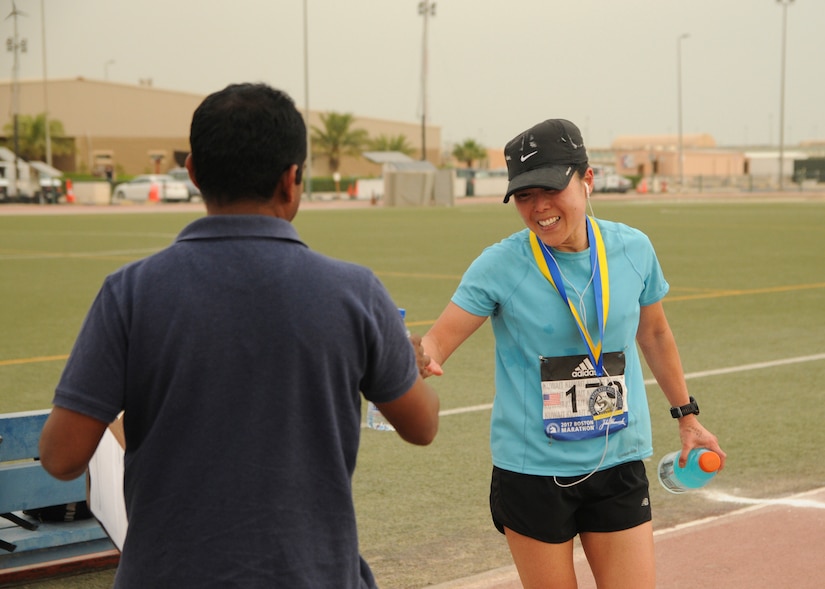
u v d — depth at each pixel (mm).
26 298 13953
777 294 13891
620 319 3008
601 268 3006
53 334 10945
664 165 108688
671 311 12336
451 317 3037
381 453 6391
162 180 54500
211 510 1897
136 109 83438
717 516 5133
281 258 1958
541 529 3027
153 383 1920
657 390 8055
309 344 1929
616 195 69250
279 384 1919
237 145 1960
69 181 53406
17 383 8445
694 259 19094
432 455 6336
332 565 1965
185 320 1908
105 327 1922
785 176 90000
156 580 1903
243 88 2021
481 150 107875
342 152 90562
